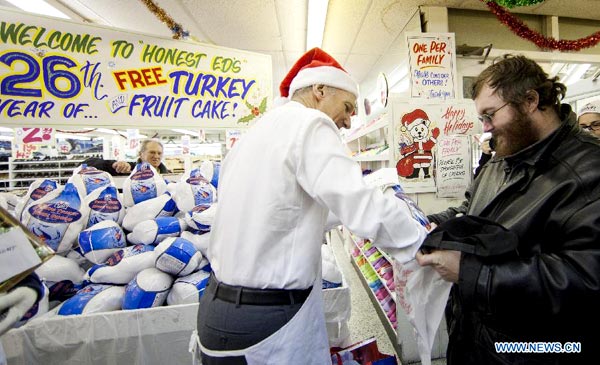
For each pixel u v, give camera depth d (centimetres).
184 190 172
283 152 77
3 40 133
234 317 78
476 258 68
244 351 78
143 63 155
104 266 140
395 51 435
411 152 213
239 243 80
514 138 81
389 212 69
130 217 161
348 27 372
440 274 73
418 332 86
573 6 310
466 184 219
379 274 237
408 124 212
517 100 78
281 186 77
